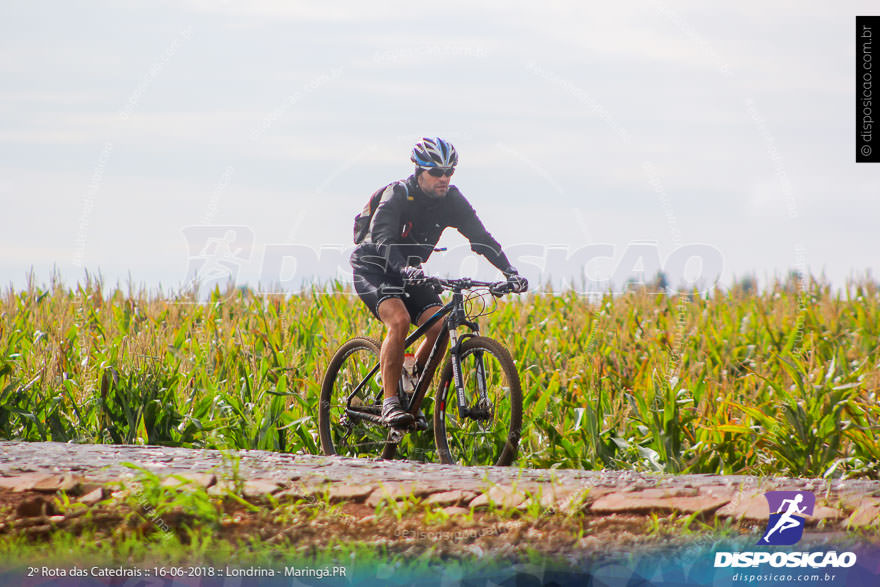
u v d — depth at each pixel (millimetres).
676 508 15648
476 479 17938
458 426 24594
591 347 30484
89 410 27672
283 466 19391
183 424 27203
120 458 20000
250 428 26453
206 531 14930
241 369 29500
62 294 39656
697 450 23047
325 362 28406
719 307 39438
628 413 24938
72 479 17172
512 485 16812
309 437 26703
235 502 16375
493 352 22359
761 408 24109
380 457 24578
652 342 28500
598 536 14727
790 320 34500
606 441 23844
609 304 38562
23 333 31672
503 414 24328
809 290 40969
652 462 22906
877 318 37156
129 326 35562
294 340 32250
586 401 25125
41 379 27859
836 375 23719
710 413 24203
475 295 23984
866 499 16000
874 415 22906
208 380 28484
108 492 16547
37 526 15203
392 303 23516
